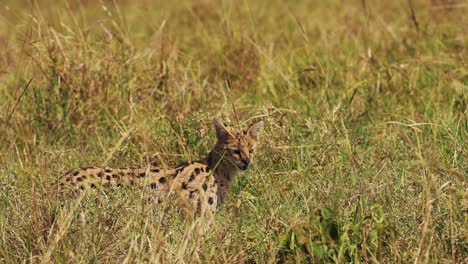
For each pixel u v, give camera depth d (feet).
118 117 72.79
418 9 109.09
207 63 88.12
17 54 83.92
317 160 61.98
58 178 55.62
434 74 80.48
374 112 74.64
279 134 65.98
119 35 81.46
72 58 76.54
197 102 74.69
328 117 68.80
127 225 48.62
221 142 62.13
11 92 76.69
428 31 91.76
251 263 50.34
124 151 64.03
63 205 53.21
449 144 62.54
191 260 46.44
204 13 109.91
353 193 54.44
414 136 64.64
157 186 58.49
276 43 94.07
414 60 82.58
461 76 78.84
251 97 78.89
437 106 72.59
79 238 48.14
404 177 57.26
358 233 48.65
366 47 88.17
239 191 60.49
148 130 66.49
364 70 82.33
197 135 66.54
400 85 79.05
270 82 79.87
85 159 65.31
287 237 48.93
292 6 118.21
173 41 87.20
